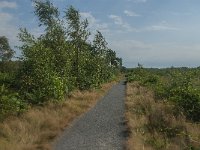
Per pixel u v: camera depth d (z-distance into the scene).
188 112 18.08
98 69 38.97
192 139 13.40
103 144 14.69
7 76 23.33
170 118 16.88
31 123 16.69
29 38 23.58
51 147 14.12
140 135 15.20
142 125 17.17
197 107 18.06
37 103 21.88
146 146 13.57
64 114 20.47
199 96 18.69
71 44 32.41
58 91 23.23
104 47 44.41
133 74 74.94
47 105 21.75
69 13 32.66
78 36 33.19
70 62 30.50
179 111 18.22
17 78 22.83
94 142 15.05
